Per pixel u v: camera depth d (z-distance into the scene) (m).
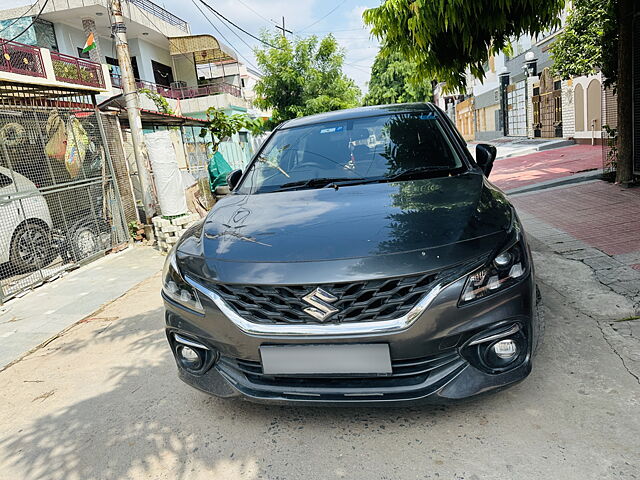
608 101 10.77
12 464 2.52
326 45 22.69
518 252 2.25
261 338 2.15
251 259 2.26
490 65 25.34
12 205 6.45
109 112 8.76
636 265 4.08
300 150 3.56
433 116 3.62
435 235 2.20
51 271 6.73
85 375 3.54
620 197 6.65
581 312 3.36
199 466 2.27
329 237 2.29
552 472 1.94
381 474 2.05
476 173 3.06
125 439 2.59
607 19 7.43
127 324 4.55
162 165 7.37
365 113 3.82
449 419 2.35
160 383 3.21
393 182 3.02
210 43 23.23
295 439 2.36
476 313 2.07
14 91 7.26
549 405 2.36
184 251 2.58
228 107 24.69
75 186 7.26
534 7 4.34
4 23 18.31
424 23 4.20
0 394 3.42
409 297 2.03
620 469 1.91
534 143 17.48
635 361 2.68
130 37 22.62
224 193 3.61
